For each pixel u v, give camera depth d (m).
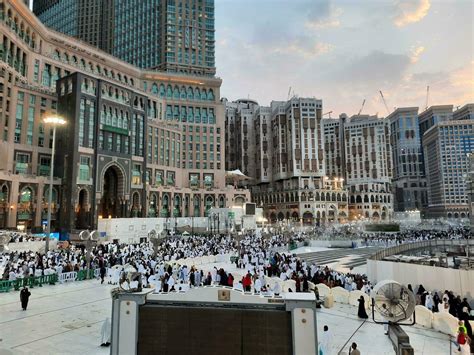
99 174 81.31
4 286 25.42
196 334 11.52
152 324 11.70
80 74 79.88
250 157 188.75
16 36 78.00
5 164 71.69
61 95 81.56
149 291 12.27
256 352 11.17
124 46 168.50
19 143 75.44
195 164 121.50
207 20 160.25
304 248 65.50
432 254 45.38
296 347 10.87
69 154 76.94
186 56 154.00
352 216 174.38
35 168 77.25
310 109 166.12
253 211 96.94
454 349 16.28
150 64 156.38
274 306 11.44
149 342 11.62
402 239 71.38
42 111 80.00
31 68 85.06
